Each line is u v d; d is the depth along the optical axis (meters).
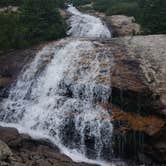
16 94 21.00
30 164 13.10
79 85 19.05
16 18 26.06
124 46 21.98
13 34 24.47
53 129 18.16
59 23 27.00
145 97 17.28
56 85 20.14
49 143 16.78
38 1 27.19
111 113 17.28
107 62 20.05
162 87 17.77
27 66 22.02
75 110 18.25
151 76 18.56
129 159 16.36
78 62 20.75
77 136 17.44
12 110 19.92
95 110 17.77
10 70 22.14
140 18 27.61
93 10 36.16
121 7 32.72
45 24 25.88
